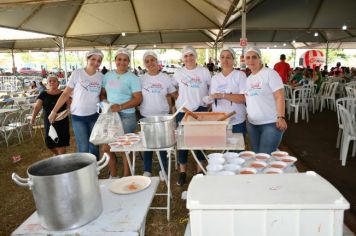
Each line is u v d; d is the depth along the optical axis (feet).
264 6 24.62
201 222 3.10
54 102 11.12
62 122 11.26
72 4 22.99
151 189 4.53
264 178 3.65
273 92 7.55
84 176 3.37
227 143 6.64
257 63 7.68
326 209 2.95
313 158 12.71
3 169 13.41
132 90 9.38
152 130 6.42
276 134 7.70
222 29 27.63
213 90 9.02
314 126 19.15
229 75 8.80
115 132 8.21
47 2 14.57
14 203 9.86
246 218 3.03
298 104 20.26
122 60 9.29
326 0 23.65
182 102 9.60
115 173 10.36
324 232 3.01
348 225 7.34
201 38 43.68
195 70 9.62
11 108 21.02
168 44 50.31
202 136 6.51
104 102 8.41
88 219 3.48
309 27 26.43
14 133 20.68
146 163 9.80
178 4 25.96
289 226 3.01
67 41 40.86
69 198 3.26
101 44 46.16
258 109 7.72
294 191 3.25
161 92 9.71
